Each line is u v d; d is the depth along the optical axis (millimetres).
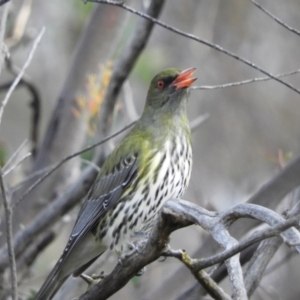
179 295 10484
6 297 10906
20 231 11359
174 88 10586
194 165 16625
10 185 11219
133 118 12180
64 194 11016
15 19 13141
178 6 16984
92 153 12820
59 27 17516
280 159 10656
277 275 14523
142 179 10352
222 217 6496
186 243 15164
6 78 16344
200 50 16500
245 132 16875
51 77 18094
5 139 17781
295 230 5957
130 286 13992
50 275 9508
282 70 16875
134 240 10469
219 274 9070
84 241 10430
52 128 12828
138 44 10516
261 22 16891
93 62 13008
